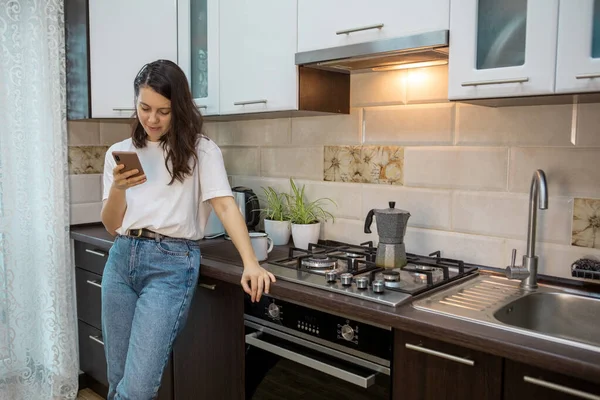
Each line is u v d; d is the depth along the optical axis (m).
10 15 2.44
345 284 1.61
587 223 1.64
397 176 2.10
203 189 1.76
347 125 2.24
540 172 1.54
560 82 1.31
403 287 1.61
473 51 1.46
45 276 2.65
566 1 1.28
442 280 1.68
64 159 2.67
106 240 2.44
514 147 1.78
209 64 2.29
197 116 1.74
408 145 2.05
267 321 1.81
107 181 1.87
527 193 1.76
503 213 1.82
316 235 2.30
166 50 2.43
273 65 2.02
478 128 1.86
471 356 1.28
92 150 2.88
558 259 1.71
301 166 2.44
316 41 1.86
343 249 2.10
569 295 1.56
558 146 1.68
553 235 1.72
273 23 2.00
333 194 2.32
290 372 1.75
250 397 1.89
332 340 1.62
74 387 2.75
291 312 1.73
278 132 2.53
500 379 1.23
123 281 1.82
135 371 1.68
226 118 2.55
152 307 1.72
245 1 2.10
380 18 1.67
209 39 2.28
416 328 1.33
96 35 2.53
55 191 2.61
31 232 2.60
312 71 2.01
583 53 1.27
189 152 1.70
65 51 2.66
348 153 2.25
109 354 1.88
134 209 1.76
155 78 1.62
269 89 2.04
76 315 2.81
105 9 2.50
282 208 2.50
